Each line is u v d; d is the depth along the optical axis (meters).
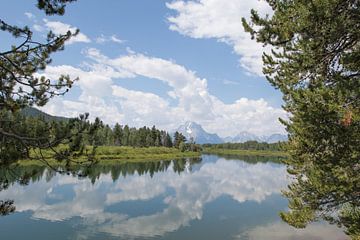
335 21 8.05
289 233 31.38
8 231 30.16
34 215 36.09
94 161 8.46
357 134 8.59
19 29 7.83
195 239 29.55
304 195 14.23
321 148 9.73
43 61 9.24
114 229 32.16
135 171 86.50
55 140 7.99
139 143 166.75
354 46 9.63
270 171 104.62
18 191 49.69
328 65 9.66
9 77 8.77
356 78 9.23
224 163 140.75
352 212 13.42
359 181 10.16
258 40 10.16
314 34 8.57
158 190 57.69
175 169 100.19
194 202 47.59
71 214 37.41
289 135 15.24
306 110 9.05
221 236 30.53
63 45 8.84
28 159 7.82
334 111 8.50
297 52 10.09
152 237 29.89
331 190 11.65
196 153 184.25
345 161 9.32
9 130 7.79
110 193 52.31
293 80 10.20
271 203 47.69
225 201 49.00
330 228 32.28
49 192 50.47
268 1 10.64
